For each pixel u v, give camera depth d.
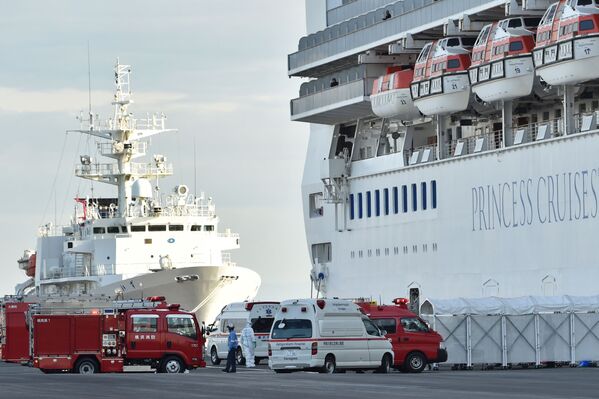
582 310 71.25
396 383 51.25
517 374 59.78
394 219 95.50
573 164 76.62
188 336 69.12
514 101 82.88
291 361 62.59
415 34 89.50
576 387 48.28
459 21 85.31
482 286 85.44
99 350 68.25
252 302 81.00
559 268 77.94
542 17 78.62
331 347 62.38
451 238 88.75
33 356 68.19
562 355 70.94
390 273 96.19
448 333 69.56
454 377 56.56
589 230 75.38
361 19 95.19
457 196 88.06
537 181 79.75
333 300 62.97
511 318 70.25
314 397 43.22
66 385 51.84
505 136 82.69
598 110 77.06
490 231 84.50
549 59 75.25
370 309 66.38
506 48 79.25
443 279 89.75
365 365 63.00
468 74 84.56
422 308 75.44
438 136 90.12
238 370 71.12
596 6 74.31
